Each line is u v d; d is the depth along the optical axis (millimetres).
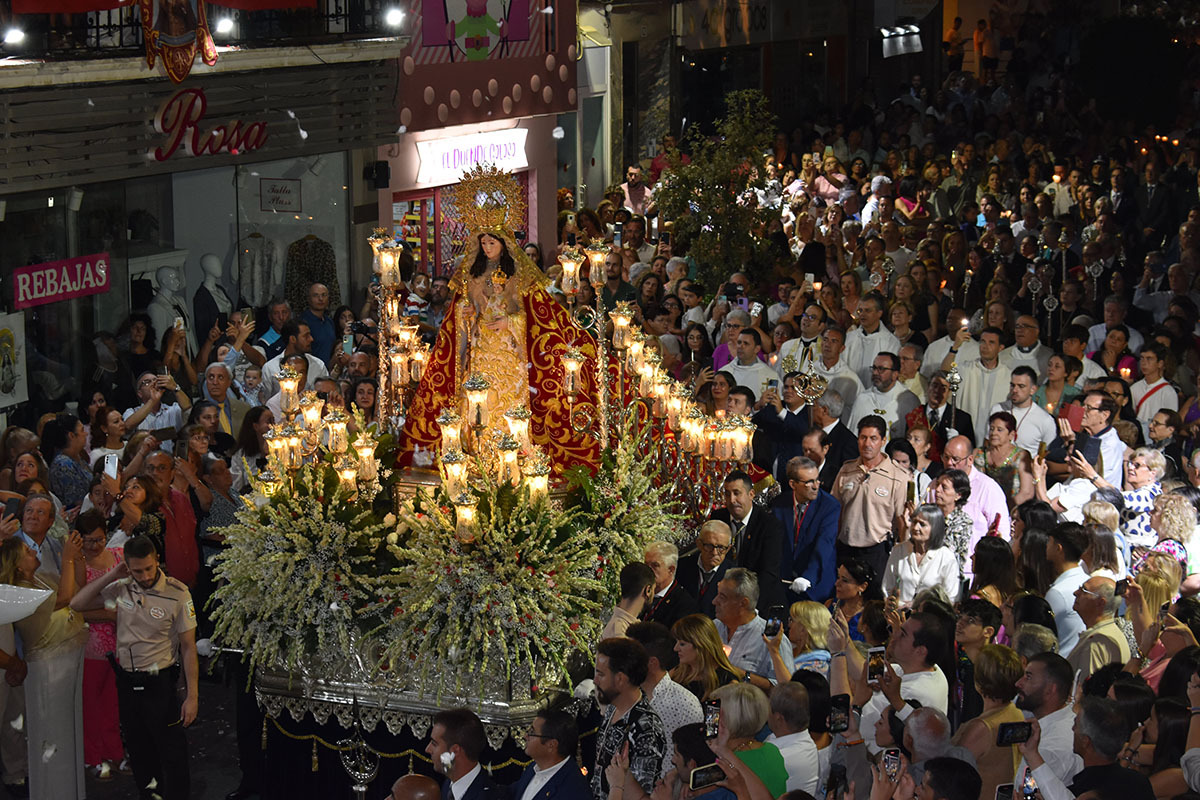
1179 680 7133
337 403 11555
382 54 16844
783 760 6406
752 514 9547
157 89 13469
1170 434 11570
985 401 13305
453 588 8000
